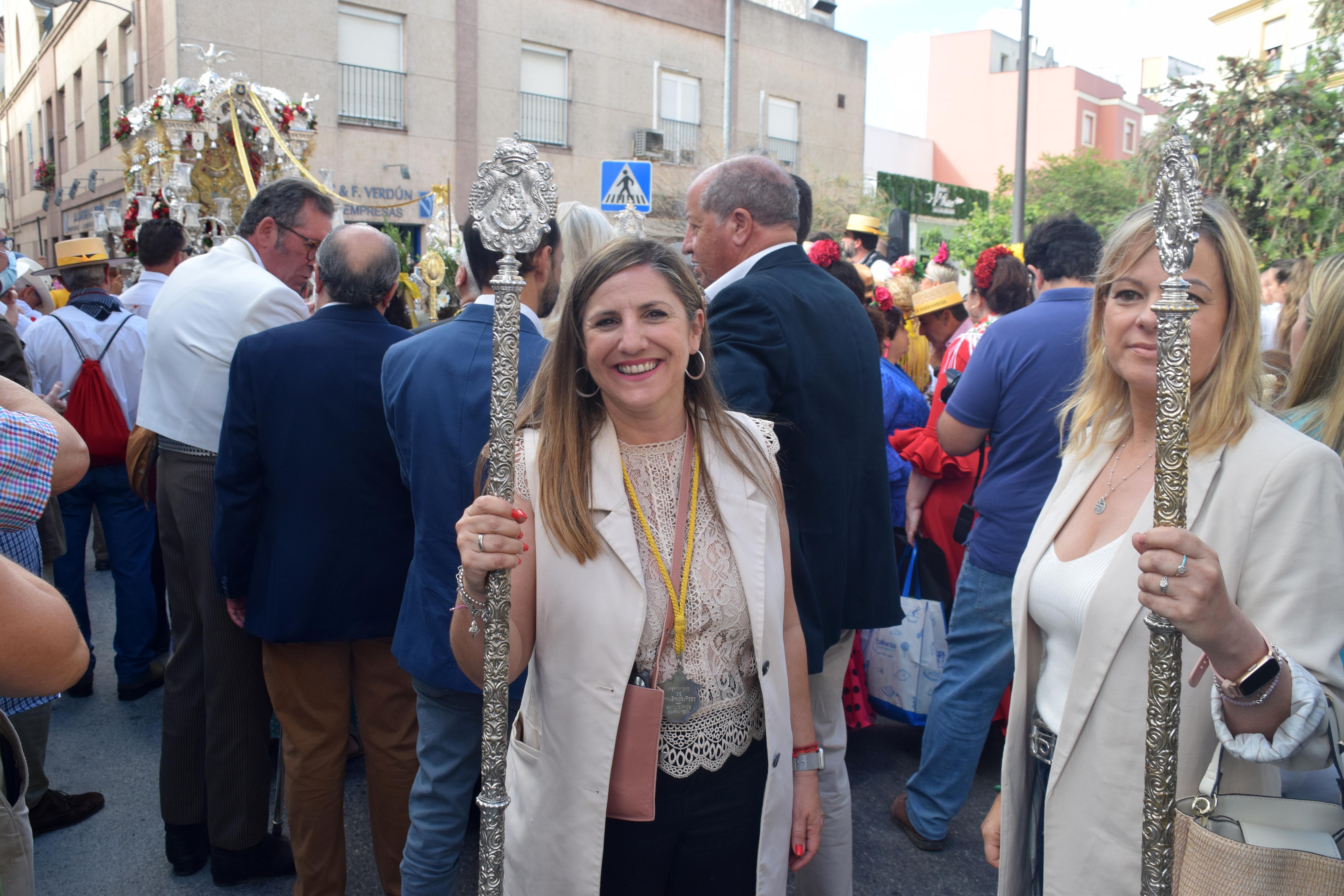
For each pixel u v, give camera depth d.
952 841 3.22
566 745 1.68
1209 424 1.52
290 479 2.52
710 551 1.75
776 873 1.78
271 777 3.49
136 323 4.86
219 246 3.11
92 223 18.67
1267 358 2.54
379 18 15.53
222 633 2.82
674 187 17.64
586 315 1.71
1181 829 1.38
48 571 3.41
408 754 2.67
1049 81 42.75
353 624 2.55
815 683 2.56
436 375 2.31
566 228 3.07
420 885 2.33
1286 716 1.32
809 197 3.08
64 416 4.24
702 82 20.09
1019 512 2.94
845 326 2.54
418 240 16.22
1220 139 9.45
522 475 1.74
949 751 3.08
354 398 2.56
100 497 4.25
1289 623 1.38
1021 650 1.81
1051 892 1.60
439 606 2.26
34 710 3.12
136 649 4.31
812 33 22.06
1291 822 1.36
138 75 15.37
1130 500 1.67
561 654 1.68
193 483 2.82
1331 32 9.23
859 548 2.60
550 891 1.69
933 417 3.63
